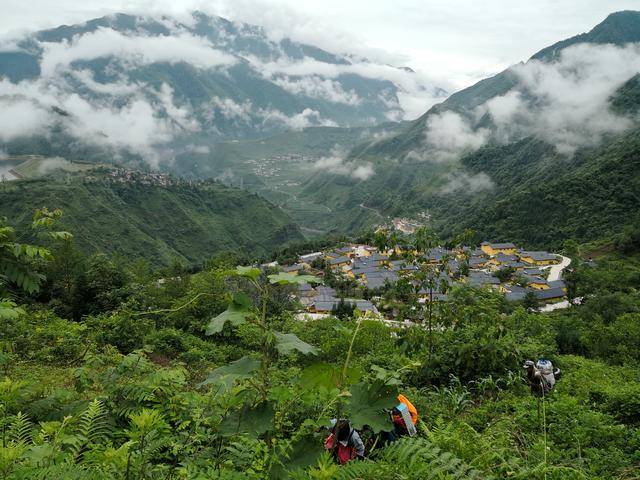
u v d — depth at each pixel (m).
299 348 2.60
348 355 2.89
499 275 80.44
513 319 16.28
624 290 60.91
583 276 65.94
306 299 65.00
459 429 5.79
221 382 2.59
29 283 4.89
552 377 9.93
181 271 36.53
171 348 14.61
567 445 6.73
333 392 2.84
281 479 2.58
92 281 25.47
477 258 104.62
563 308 65.19
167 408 4.21
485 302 11.05
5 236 4.85
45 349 11.11
